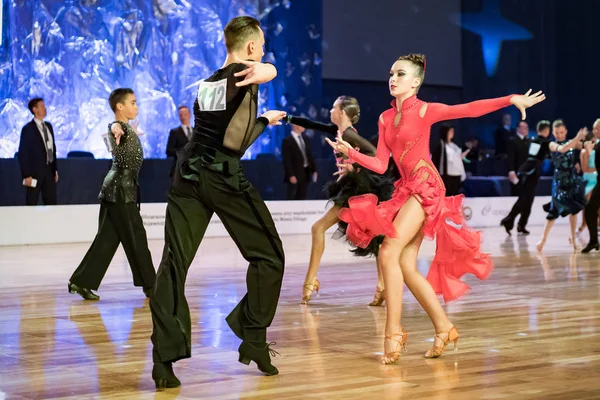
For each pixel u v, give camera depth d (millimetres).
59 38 20172
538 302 8078
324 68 24484
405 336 5438
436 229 5543
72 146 20297
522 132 19047
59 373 5129
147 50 21422
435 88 26359
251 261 4984
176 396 4555
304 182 17938
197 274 10602
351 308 7840
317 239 8109
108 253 8297
